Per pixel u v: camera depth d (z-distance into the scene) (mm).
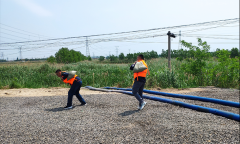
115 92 7922
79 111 4734
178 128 3354
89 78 11430
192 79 10195
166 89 8633
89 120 3965
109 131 3314
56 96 6996
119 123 3721
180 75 10562
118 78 11133
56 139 3039
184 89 8469
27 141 2990
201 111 4391
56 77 11758
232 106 4789
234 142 2766
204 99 5477
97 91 8492
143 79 4676
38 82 11312
